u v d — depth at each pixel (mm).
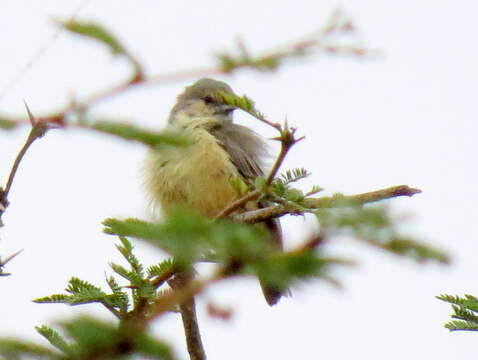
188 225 2281
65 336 2225
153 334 2205
